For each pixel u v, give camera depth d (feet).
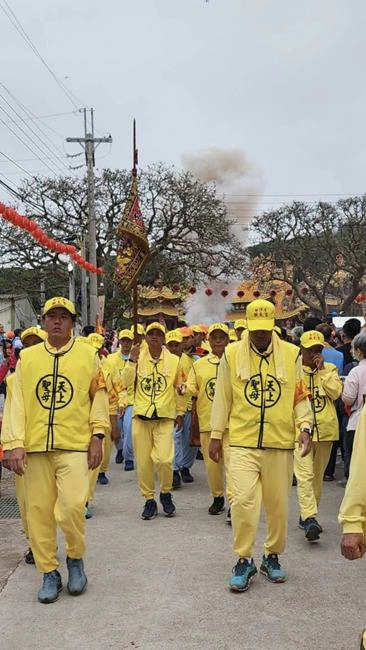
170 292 112.16
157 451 22.71
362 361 23.38
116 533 21.08
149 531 21.26
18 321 122.11
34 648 13.16
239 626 14.01
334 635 13.53
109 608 15.07
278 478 16.30
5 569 17.85
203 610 14.85
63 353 15.89
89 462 15.84
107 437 28.25
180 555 18.71
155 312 112.06
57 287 105.70
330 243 130.00
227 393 16.79
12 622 14.40
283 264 131.03
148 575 17.12
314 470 21.53
